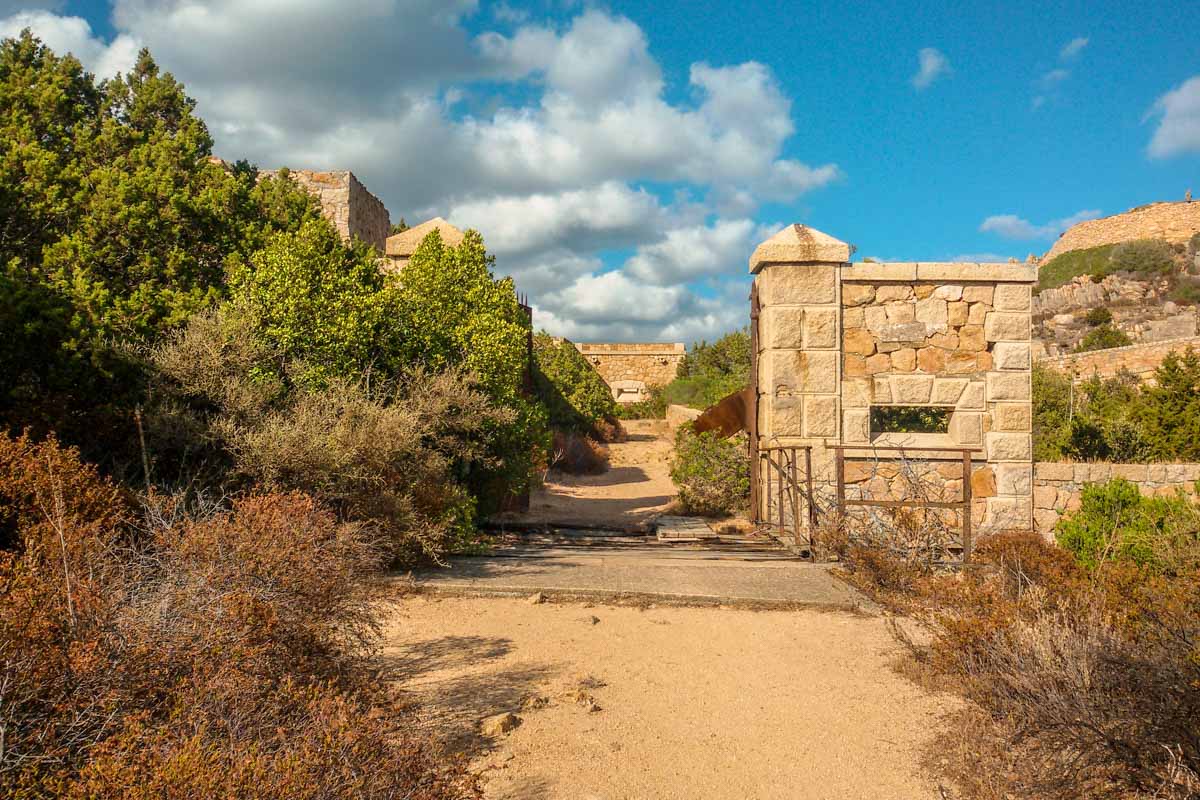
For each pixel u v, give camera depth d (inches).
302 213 499.8
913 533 312.3
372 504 292.2
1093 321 1855.3
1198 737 135.1
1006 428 410.6
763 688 191.5
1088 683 154.5
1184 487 395.9
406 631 231.6
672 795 137.6
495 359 415.5
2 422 246.1
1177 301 1873.8
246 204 470.9
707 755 153.9
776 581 294.0
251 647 135.7
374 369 381.1
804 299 410.9
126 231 401.4
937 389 412.8
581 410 1019.3
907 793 139.7
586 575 301.4
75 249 375.9
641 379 1758.1
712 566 323.6
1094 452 633.6
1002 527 364.8
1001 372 412.2
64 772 98.2
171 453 288.0
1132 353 1031.6
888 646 224.8
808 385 409.4
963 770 145.3
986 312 416.8
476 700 177.2
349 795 103.3
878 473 406.9
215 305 393.1
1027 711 157.5
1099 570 237.3
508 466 442.6
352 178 744.3
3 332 264.5
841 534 327.9
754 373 441.4
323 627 162.2
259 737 114.1
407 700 164.4
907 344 416.2
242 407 301.9
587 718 169.2
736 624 249.4
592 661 208.5
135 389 294.0
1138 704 145.9
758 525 432.5
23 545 176.9
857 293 417.1
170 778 93.0
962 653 191.6
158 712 121.4
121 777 94.8
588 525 466.9
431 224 534.9
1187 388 629.9
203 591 149.1
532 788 137.3
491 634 230.5
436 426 368.8
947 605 220.4
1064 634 172.4
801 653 219.6
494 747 152.7
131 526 203.3
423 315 406.6
